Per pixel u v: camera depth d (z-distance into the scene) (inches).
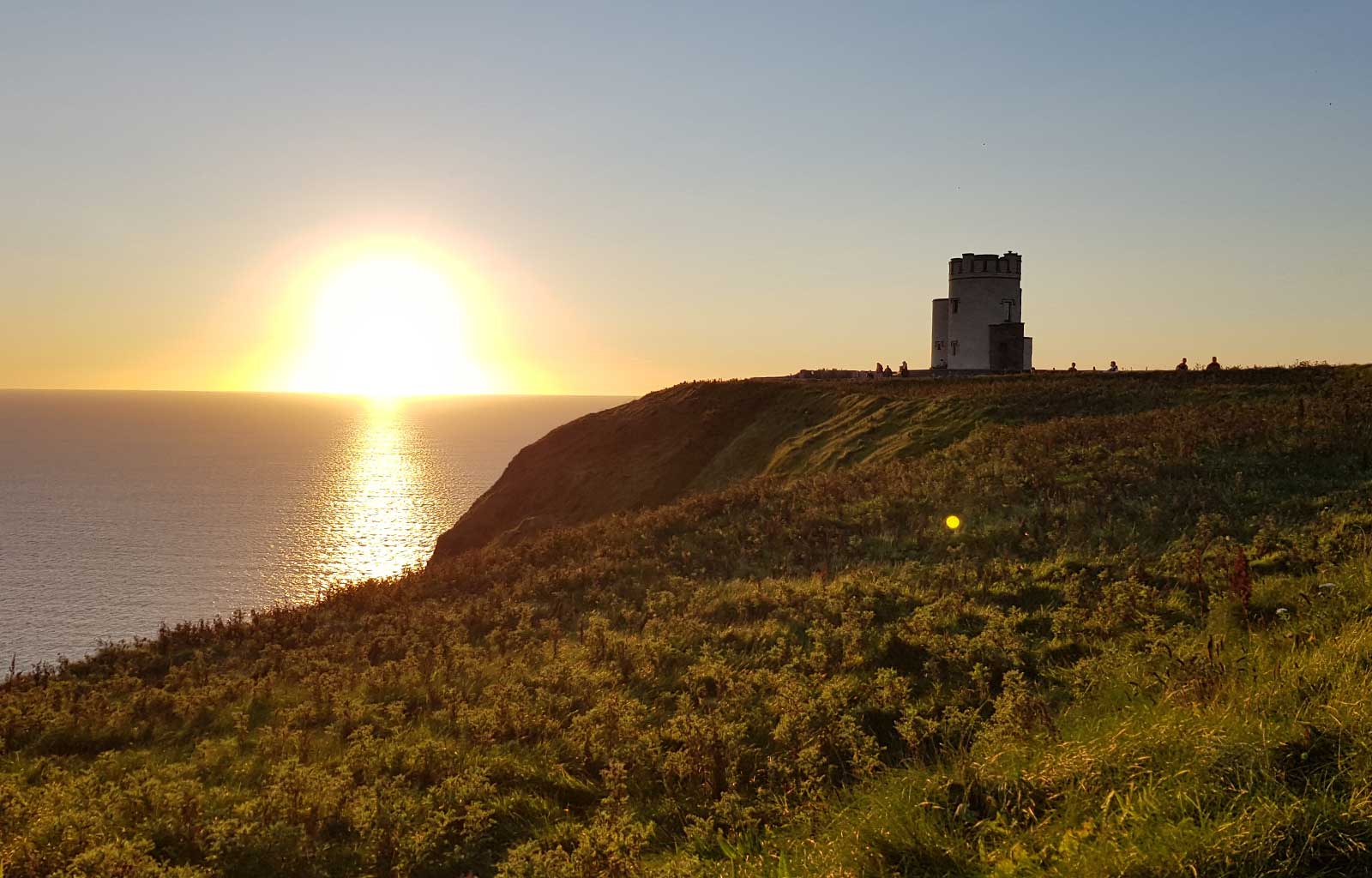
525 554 1155.3
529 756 400.5
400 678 581.6
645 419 2434.8
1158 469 852.0
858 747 360.2
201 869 305.3
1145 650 419.5
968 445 1176.2
